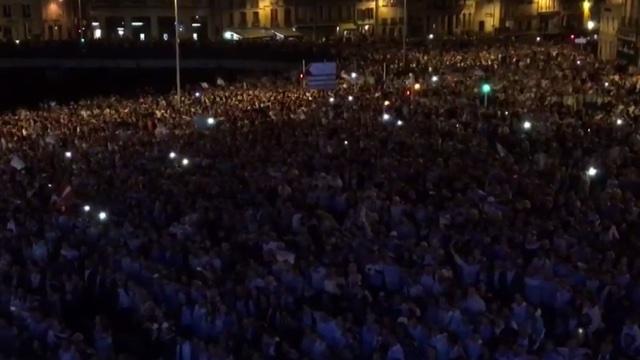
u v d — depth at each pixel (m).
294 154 33.12
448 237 22.39
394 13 107.00
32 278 21.86
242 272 21.02
